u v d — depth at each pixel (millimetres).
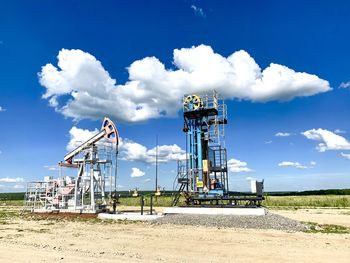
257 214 20312
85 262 10070
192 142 25781
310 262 10156
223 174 25234
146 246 12898
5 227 19594
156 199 43719
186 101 26609
